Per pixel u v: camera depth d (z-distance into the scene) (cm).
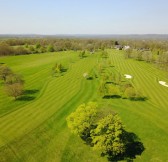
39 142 5731
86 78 11800
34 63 16550
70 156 5200
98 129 4966
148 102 8538
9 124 6619
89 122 5412
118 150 4962
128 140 5866
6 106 7975
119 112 7481
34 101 8519
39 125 6562
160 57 17425
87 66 15100
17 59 18488
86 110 5503
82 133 5806
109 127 4953
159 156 5291
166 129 6475
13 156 5150
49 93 9462
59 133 6169
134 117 7144
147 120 6969
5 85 9819
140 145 5684
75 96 9019
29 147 5512
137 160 5128
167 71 14450
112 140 4953
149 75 13050
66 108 7825
